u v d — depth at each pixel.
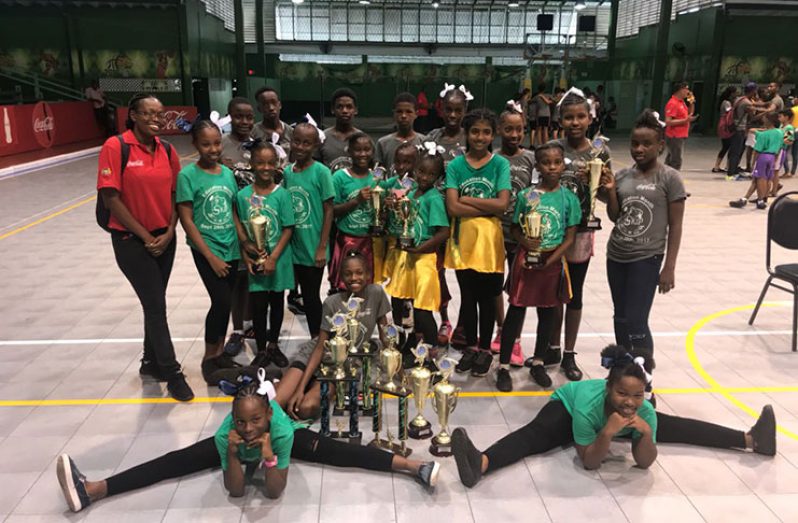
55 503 2.97
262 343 4.37
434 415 3.80
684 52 24.66
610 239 3.90
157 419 3.71
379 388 3.29
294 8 29.09
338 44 29.19
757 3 22.22
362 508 2.93
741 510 2.93
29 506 2.94
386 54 29.53
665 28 24.41
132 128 3.73
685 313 5.53
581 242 4.09
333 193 4.26
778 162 10.57
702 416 3.78
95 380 4.20
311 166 4.27
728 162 13.04
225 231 4.00
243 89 27.25
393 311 4.55
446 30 29.91
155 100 3.64
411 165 4.25
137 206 3.73
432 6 29.48
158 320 3.88
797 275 4.73
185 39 21.66
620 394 2.95
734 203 10.17
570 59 26.84
